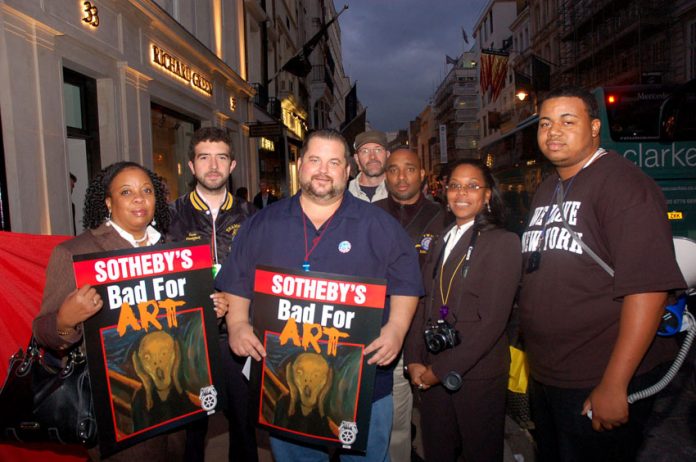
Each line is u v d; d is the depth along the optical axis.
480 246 2.45
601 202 1.92
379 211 2.25
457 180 2.56
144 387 2.00
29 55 5.44
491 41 44.88
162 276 2.07
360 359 2.05
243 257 2.28
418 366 2.58
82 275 1.91
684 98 6.84
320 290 2.07
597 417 1.83
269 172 19.62
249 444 2.87
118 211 2.13
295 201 2.29
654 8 19.33
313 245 2.19
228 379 2.82
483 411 2.42
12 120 5.12
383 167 3.94
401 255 2.20
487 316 2.35
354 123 11.35
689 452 3.19
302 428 2.10
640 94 6.93
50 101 5.76
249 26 17.27
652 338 1.77
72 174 6.74
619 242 1.81
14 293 2.62
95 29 6.88
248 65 17.08
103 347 1.93
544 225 2.14
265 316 2.11
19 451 2.45
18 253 2.67
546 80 24.36
